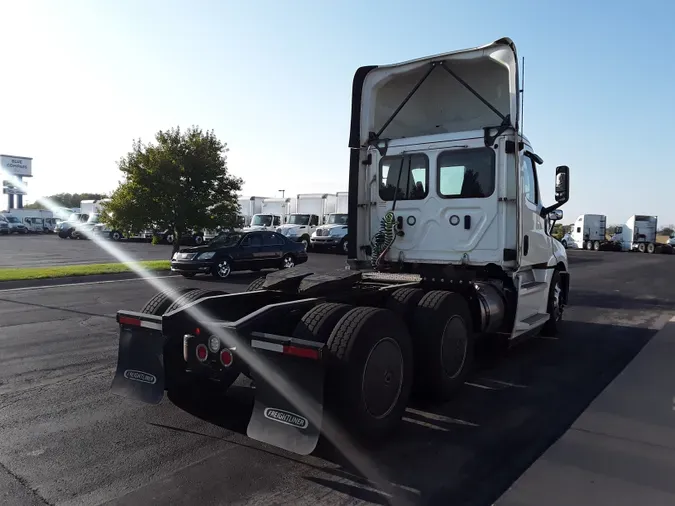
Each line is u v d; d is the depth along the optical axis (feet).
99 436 13.96
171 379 15.05
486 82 22.04
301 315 14.85
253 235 56.80
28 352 22.35
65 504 10.56
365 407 13.08
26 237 153.48
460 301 17.53
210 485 11.40
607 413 15.70
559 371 20.51
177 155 58.29
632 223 144.25
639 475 11.79
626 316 33.60
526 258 21.80
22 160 206.18
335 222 101.24
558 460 12.59
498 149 20.13
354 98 23.16
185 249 53.57
